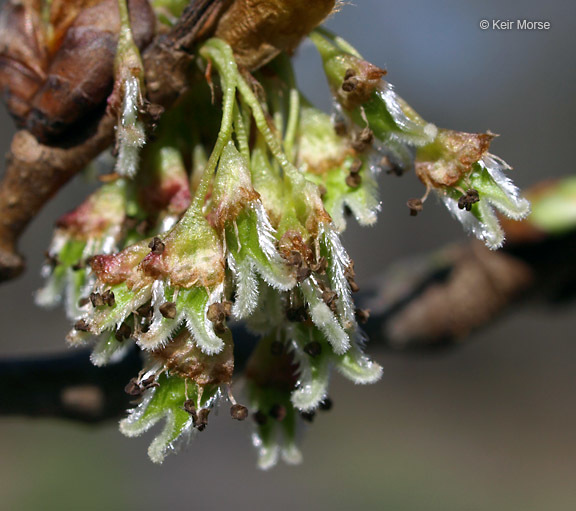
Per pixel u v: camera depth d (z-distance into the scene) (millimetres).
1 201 55
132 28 52
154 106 52
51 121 53
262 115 51
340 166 54
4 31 53
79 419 63
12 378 62
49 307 56
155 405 50
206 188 51
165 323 50
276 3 51
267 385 56
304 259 50
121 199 56
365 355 53
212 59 52
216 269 50
